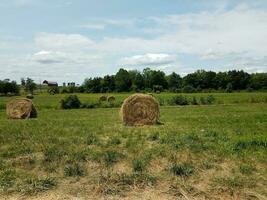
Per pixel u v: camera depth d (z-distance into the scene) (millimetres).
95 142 14719
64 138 15891
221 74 131125
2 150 13133
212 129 18750
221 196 8281
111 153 11719
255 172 9953
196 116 29344
